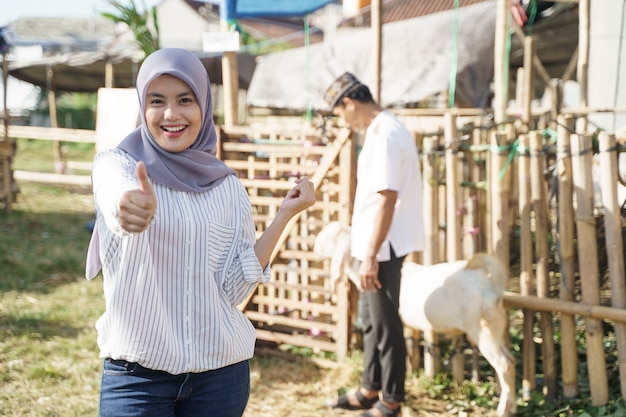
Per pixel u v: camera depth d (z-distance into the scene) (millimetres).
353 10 8336
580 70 7445
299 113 13531
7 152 11531
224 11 6297
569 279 4293
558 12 10617
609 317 4102
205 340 2229
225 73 6254
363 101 4117
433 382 4824
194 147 2326
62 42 29219
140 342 2166
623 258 4285
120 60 17672
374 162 3971
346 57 11219
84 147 26188
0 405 4484
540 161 4363
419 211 4180
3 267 7973
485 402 4566
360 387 4648
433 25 10234
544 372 4473
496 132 4613
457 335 4766
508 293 4547
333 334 5508
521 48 11867
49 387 4797
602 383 4199
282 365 5344
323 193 5398
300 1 9000
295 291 5594
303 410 4582
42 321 6121
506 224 4488
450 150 4684
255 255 2309
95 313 6438
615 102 8633
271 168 5438
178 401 2289
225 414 2295
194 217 2221
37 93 28250
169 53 2240
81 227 10828
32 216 11578
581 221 4168
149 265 2160
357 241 4164
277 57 12102
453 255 4738
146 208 1852
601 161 4098
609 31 8594
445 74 9914
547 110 8102
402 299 4516
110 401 2221
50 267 8109
